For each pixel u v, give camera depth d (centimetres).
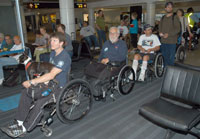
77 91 269
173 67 237
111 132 249
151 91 381
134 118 282
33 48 555
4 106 331
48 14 2192
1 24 905
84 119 281
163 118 194
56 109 231
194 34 799
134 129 255
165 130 252
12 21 936
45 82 237
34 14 2170
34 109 221
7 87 424
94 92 311
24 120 225
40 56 450
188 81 221
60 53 248
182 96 226
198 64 559
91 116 290
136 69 405
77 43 492
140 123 269
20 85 434
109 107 318
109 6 1205
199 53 729
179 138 234
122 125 265
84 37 746
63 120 246
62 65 239
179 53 531
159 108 215
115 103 332
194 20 683
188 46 795
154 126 262
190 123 184
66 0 672
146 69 406
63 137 241
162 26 466
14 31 954
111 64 327
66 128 261
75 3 1214
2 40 521
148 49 426
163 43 472
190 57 661
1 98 364
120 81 329
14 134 223
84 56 553
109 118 283
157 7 1570
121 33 804
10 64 424
